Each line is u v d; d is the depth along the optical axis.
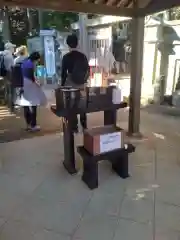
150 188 2.34
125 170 2.50
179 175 2.56
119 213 2.01
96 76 4.66
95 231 1.82
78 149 2.46
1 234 1.81
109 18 7.45
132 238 1.74
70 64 3.40
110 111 2.77
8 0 2.54
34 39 9.19
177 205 2.08
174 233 1.78
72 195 2.26
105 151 2.36
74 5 2.86
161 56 5.84
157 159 2.91
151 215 1.97
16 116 5.00
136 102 3.50
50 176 2.61
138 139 3.53
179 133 3.78
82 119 3.67
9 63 5.20
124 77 7.78
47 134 3.91
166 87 5.93
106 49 8.02
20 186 2.43
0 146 3.43
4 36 10.72
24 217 1.99
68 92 2.42
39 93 3.97
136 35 3.24
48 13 10.44
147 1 3.03
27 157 3.07
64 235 1.79
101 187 2.38
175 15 6.80
